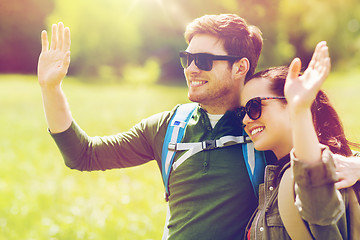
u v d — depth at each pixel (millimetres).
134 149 2744
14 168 8562
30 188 7336
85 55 38688
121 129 12484
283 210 2084
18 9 42281
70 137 2594
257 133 2291
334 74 34188
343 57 36938
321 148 1901
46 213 6270
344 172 2119
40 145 10680
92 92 24391
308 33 36406
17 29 42656
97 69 38375
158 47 40531
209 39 2592
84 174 8336
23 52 43125
